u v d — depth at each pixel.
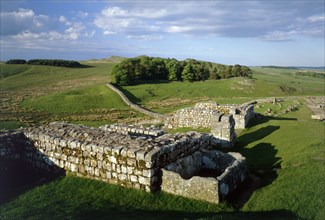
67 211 12.45
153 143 15.45
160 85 119.31
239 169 15.48
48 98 92.75
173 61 138.38
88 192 14.30
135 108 82.88
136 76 126.12
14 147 18.20
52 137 17.08
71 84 139.25
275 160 20.17
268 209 12.92
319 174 15.94
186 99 97.62
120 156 14.48
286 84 135.12
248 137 28.66
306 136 24.86
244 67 154.12
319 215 12.14
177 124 39.81
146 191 13.80
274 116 45.31
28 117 68.69
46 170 17.33
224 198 13.38
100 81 146.50
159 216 11.94
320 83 155.25
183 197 13.45
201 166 18.11
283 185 15.10
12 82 145.38
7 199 14.41
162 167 14.48
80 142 15.99
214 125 26.59
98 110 81.75
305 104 60.81
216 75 144.12
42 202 13.45
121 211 12.45
